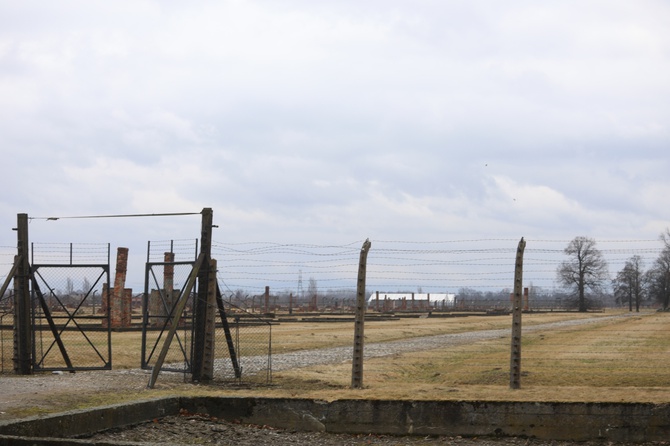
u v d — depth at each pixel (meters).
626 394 15.56
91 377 20.88
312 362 26.80
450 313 97.19
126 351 29.62
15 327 22.30
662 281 128.62
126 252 46.59
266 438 14.99
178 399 16.78
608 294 150.00
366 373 22.86
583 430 14.69
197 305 20.75
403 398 15.71
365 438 15.29
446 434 15.27
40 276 22.81
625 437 14.48
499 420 15.08
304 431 15.88
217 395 16.78
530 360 25.88
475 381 20.62
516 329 17.16
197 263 20.56
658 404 14.40
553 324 63.09
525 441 14.78
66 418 14.01
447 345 36.25
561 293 151.25
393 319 73.19
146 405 15.91
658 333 43.44
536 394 15.89
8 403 15.84
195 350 20.50
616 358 25.94
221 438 14.77
